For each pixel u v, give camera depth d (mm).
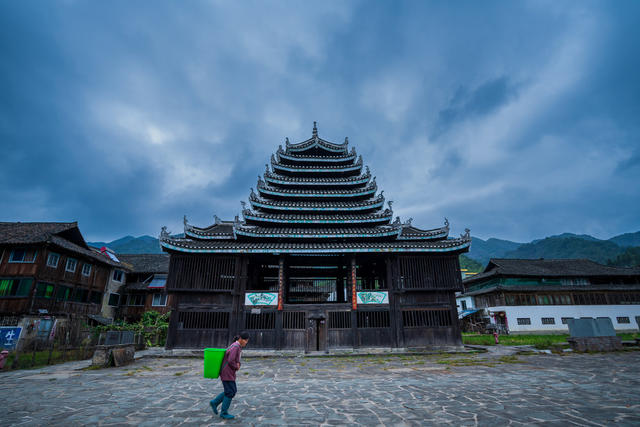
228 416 7211
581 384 10219
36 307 27812
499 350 21359
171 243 19953
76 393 10000
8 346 25312
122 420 7219
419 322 20453
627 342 22047
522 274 44344
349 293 21203
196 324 20047
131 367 15781
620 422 6492
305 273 26547
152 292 40375
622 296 44438
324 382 11375
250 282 23234
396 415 7312
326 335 19984
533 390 9484
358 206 23438
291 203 23719
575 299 43625
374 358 17797
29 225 32531
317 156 27578
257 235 21047
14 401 9016
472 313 48062
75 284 32906
